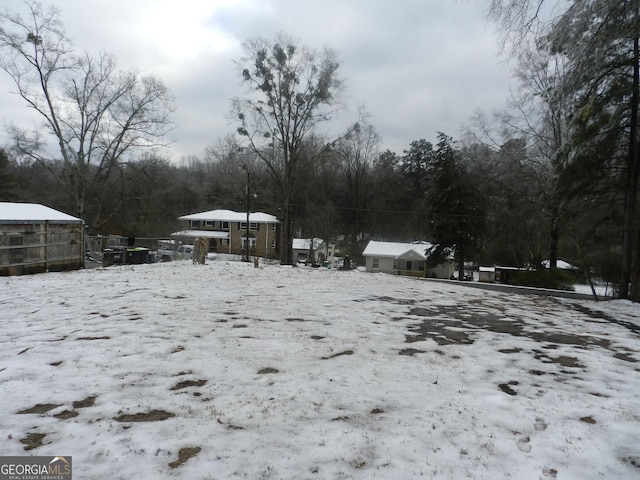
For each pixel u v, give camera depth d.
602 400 4.03
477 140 25.20
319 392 3.86
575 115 12.88
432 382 4.30
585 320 9.10
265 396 3.72
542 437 3.20
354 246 52.19
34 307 7.48
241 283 12.05
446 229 30.19
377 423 3.29
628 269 13.64
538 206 22.58
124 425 3.12
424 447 2.95
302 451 2.82
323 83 28.58
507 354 5.57
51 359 4.56
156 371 4.27
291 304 8.51
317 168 47.38
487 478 2.61
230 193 56.03
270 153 32.97
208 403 3.54
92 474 2.50
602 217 16.42
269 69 28.34
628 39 10.62
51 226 14.66
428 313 8.45
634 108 12.77
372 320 7.28
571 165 13.90
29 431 3.01
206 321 6.56
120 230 43.12
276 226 48.72
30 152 24.88
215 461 2.67
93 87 26.06
